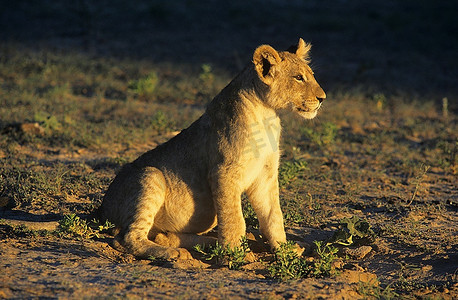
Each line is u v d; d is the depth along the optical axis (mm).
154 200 9258
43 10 38469
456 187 13852
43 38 33094
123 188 9508
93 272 7871
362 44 34938
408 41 36000
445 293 8078
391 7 44875
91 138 16500
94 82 25250
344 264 9094
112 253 8992
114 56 30672
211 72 28031
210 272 8273
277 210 9383
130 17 38719
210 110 9273
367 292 7684
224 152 8859
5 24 35594
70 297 6797
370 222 11125
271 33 36719
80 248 8953
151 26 37281
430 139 19078
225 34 36250
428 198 12867
